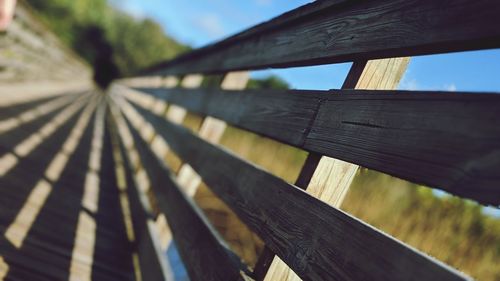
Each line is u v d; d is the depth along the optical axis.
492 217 2.56
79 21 38.03
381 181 3.09
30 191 2.78
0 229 2.02
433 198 2.87
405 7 0.94
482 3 0.73
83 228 2.53
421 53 0.89
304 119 1.22
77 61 17.25
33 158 3.69
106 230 2.68
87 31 41.06
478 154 0.63
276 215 1.13
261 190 1.28
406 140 0.78
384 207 2.94
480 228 2.55
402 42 0.91
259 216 1.23
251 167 1.42
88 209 2.96
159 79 5.59
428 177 0.70
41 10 31.75
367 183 3.09
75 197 3.11
